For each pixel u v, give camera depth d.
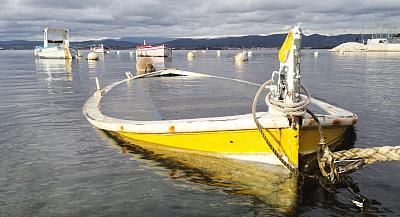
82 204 5.61
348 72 33.09
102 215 5.26
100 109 12.73
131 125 8.53
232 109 12.41
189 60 71.06
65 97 17.50
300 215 5.19
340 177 6.14
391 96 16.72
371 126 10.45
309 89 20.02
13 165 7.41
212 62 62.12
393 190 5.98
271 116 6.63
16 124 11.22
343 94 17.75
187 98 15.27
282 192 5.95
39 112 13.29
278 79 6.66
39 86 23.19
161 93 17.14
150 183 6.42
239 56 62.09
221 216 5.20
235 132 7.08
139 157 7.83
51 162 7.59
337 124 7.78
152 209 5.43
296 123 6.38
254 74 33.75
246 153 7.20
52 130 10.37
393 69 36.28
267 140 6.39
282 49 6.48
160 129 7.91
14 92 19.95
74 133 9.98
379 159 6.21
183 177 6.67
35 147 8.69
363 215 5.17
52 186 6.32
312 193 5.90
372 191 5.95
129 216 5.22
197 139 7.66
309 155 7.40
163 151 8.19
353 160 6.34
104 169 7.14
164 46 74.50
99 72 37.19
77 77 30.75
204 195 5.89
